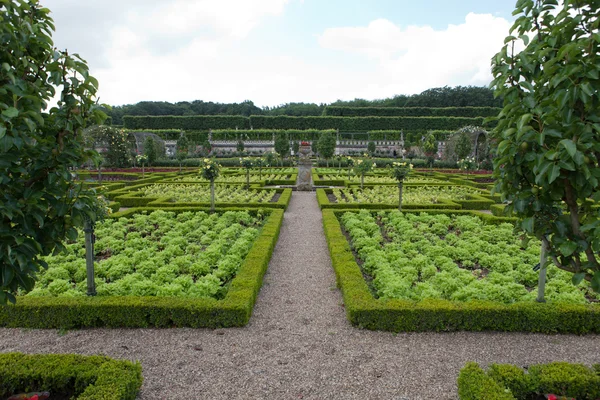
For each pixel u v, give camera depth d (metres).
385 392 4.45
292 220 14.41
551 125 2.69
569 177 2.67
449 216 14.38
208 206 15.73
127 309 6.03
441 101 87.75
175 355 5.24
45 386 3.95
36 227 3.22
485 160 36.91
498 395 3.52
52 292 6.77
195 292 6.74
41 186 3.14
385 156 56.38
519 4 2.95
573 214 2.85
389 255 8.88
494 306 6.04
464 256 9.22
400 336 5.84
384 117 65.38
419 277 8.19
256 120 66.06
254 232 11.16
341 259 8.49
